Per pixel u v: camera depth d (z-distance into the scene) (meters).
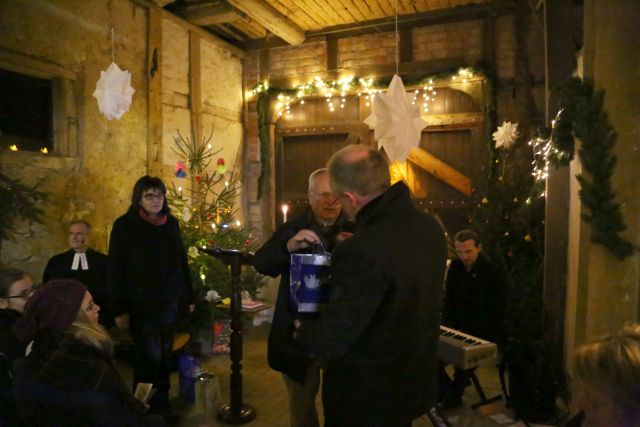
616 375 0.83
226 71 5.86
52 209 3.66
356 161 1.43
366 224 1.40
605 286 2.43
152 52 4.66
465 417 2.87
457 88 5.29
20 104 3.53
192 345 3.95
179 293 2.88
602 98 2.37
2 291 1.95
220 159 4.85
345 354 1.38
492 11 5.07
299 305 1.47
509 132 4.57
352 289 1.28
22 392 1.36
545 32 3.44
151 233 2.76
